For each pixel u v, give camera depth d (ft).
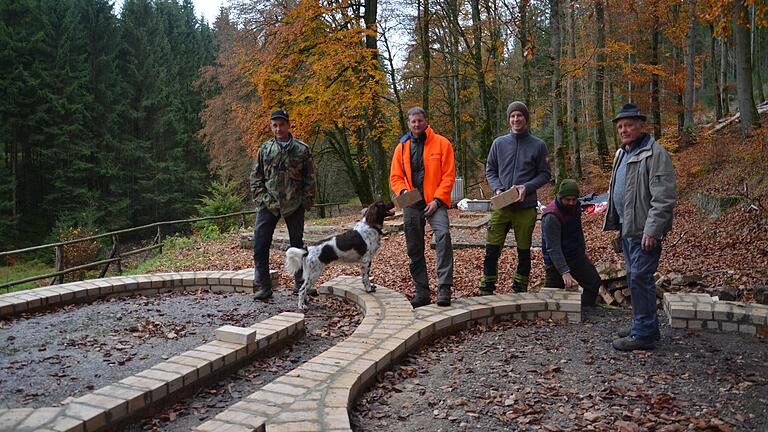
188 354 12.62
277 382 10.85
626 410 10.24
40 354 14.02
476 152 102.37
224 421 9.16
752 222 29.63
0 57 93.56
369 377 11.75
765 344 13.84
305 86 52.65
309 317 17.66
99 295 20.03
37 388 11.79
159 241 40.60
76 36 111.04
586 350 13.71
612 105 70.54
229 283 21.53
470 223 40.34
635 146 13.58
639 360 12.86
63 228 84.28
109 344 14.87
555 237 17.06
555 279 18.43
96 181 106.42
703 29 96.99
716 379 11.60
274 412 9.50
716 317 14.99
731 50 96.37
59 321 17.10
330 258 18.26
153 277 21.77
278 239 35.40
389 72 66.54
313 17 50.75
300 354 14.40
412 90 81.30
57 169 97.66
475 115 90.58
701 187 42.50
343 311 18.22
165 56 137.69
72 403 9.91
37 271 71.72
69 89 99.81
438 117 91.09
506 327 15.90
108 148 107.45
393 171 18.07
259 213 19.75
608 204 14.58
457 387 11.64
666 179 12.86
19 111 94.32
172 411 10.91
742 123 44.80
